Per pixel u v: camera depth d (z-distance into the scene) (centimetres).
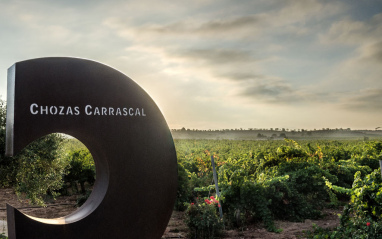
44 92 464
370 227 545
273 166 1002
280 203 798
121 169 509
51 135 949
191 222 671
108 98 503
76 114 481
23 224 450
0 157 852
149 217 529
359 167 1093
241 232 693
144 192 524
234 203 733
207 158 1297
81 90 486
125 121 514
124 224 509
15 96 448
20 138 447
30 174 904
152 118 537
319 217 804
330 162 1075
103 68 505
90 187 1462
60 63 479
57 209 1055
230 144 4772
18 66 453
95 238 490
